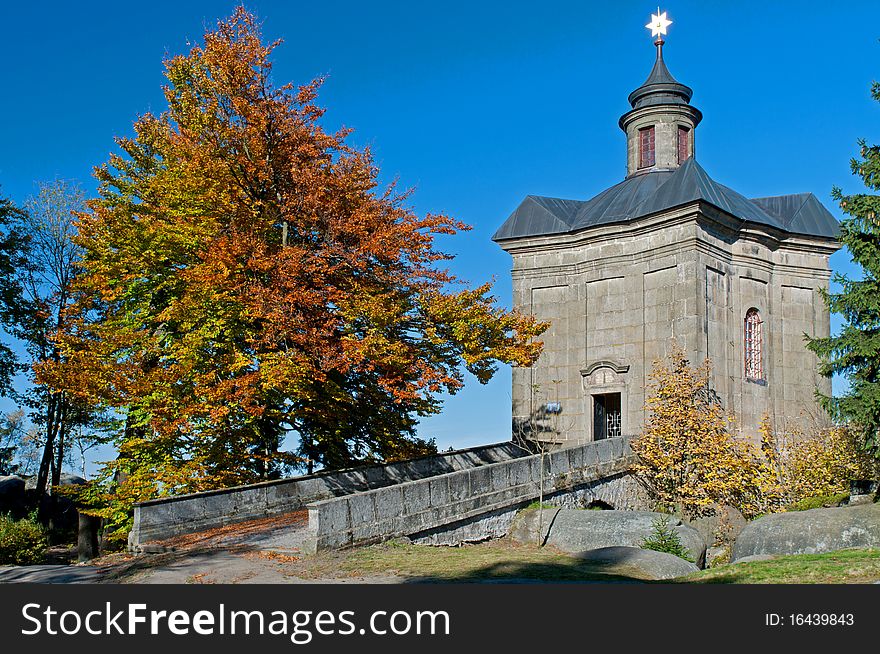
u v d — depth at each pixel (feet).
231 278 79.41
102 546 94.79
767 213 120.67
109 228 86.69
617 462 91.15
